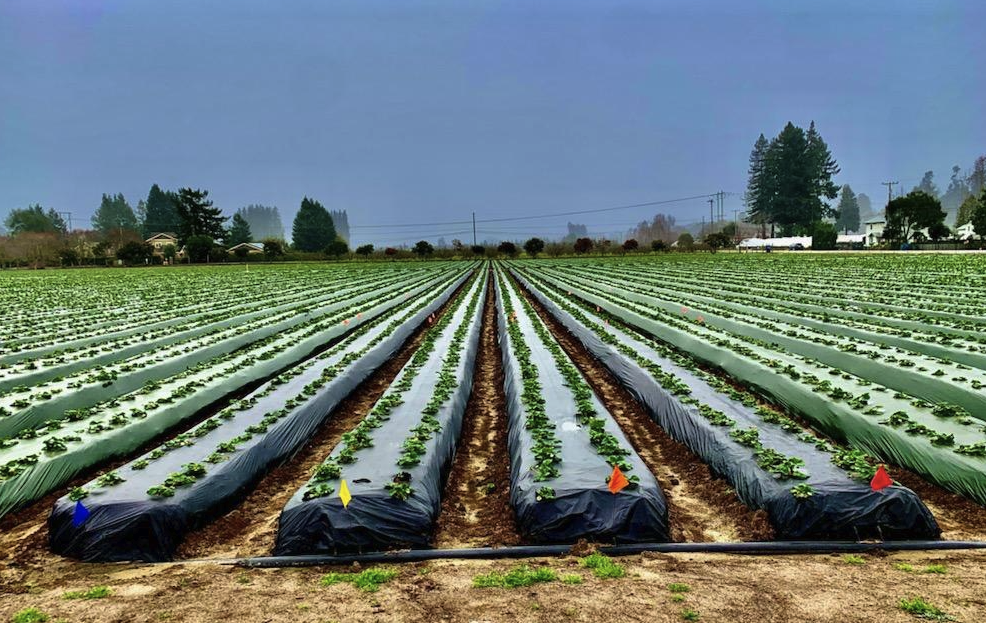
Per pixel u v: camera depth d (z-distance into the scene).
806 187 110.00
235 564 7.26
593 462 8.65
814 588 6.12
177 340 20.19
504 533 7.93
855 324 19.11
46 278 58.31
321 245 121.50
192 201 101.06
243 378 14.96
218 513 8.42
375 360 17.30
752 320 20.94
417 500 7.80
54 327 23.55
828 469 8.14
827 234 91.56
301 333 20.89
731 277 41.03
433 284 43.72
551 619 5.64
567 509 7.59
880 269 42.28
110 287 44.53
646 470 8.49
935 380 12.10
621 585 6.29
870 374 13.84
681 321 21.52
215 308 29.17
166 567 7.20
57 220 153.88
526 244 91.56
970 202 105.44
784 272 43.38
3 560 7.44
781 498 7.65
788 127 109.56
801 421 12.01
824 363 15.43
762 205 120.94
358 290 39.44
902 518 7.37
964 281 31.62
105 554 7.29
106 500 7.64
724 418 10.19
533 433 9.93
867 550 7.23
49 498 9.13
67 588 6.70
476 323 23.02
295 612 5.93
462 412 12.55
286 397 12.62
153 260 88.88
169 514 7.57
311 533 7.37
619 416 13.21
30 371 15.47
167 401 12.44
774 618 5.52
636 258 78.19
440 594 6.25
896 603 5.73
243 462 9.30
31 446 10.01
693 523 8.22
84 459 9.86
